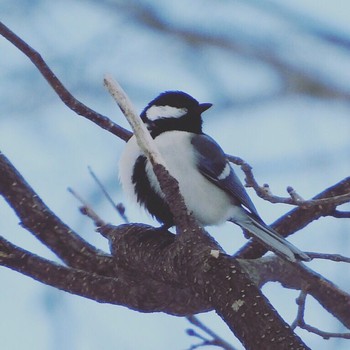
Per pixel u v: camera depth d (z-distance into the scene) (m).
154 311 5.97
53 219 6.67
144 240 5.75
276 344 4.18
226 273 4.70
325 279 5.88
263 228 6.78
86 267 6.52
